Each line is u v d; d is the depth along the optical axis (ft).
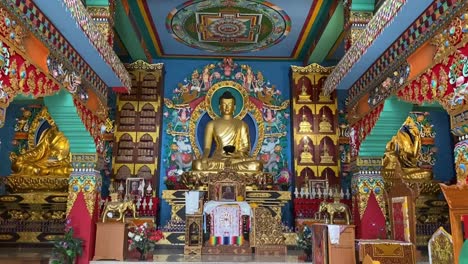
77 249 21.49
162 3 28.43
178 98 36.83
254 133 37.35
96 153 23.43
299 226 30.58
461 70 13.52
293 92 36.27
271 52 36.83
